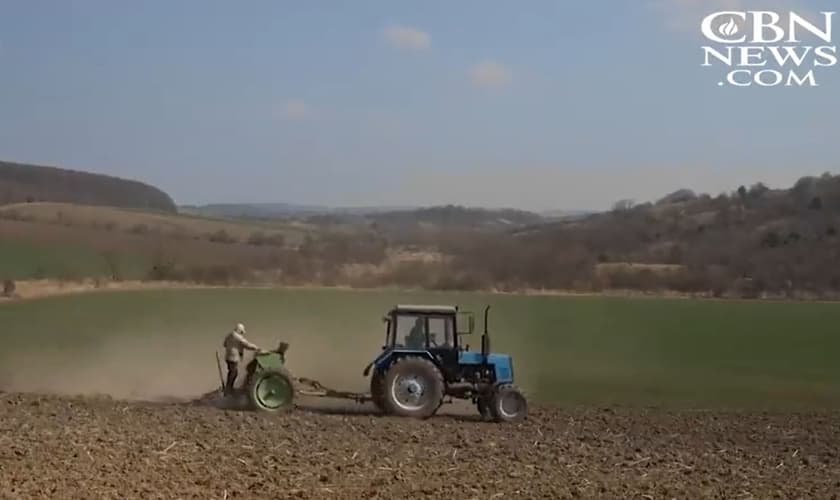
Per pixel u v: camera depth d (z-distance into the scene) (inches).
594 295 2223.2
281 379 735.1
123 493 434.3
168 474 482.0
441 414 776.3
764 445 674.2
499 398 736.3
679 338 1565.0
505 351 1393.9
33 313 1624.0
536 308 1961.1
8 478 453.1
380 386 740.0
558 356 1334.9
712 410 867.4
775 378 1117.1
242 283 2159.2
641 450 629.9
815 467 588.1
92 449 535.8
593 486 491.8
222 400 794.2
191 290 2007.9
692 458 604.7
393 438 632.4
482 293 2196.1
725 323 1787.6
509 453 593.6
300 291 2047.2
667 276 2373.3
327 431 649.6
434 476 506.3
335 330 1530.5
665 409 866.8
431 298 2023.9
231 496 442.9
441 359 751.1
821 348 1439.5
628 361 1273.4
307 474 498.0
